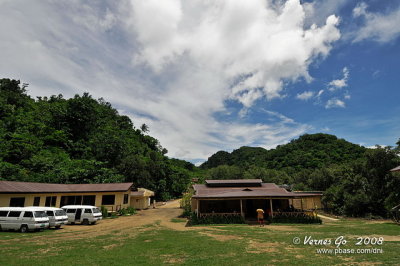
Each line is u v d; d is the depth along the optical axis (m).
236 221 21.95
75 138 60.53
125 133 87.81
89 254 10.30
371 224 20.34
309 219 21.77
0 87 80.12
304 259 9.30
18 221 16.44
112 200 30.28
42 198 24.25
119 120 102.00
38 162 38.25
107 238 14.30
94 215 21.66
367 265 8.36
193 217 22.16
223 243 12.54
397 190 25.75
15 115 56.91
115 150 54.94
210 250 10.96
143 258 9.64
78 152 54.56
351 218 27.16
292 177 61.41
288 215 22.66
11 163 36.72
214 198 22.66
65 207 22.20
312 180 44.00
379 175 28.88
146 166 55.97
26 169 35.72
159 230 17.59
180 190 67.06
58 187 28.02
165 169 64.69
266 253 10.36
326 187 41.81
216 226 20.20
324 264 8.56
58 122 59.62
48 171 36.97
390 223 20.75
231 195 23.03
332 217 28.27
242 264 8.73
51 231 17.28
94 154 55.78
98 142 56.78
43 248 11.49
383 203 26.80
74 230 17.97
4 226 16.62
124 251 10.86
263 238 13.93
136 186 50.41
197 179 72.81
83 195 29.42
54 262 9.03
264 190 27.69
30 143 44.78
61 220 18.81
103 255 10.12
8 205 19.89
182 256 9.95
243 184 30.56
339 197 30.88
